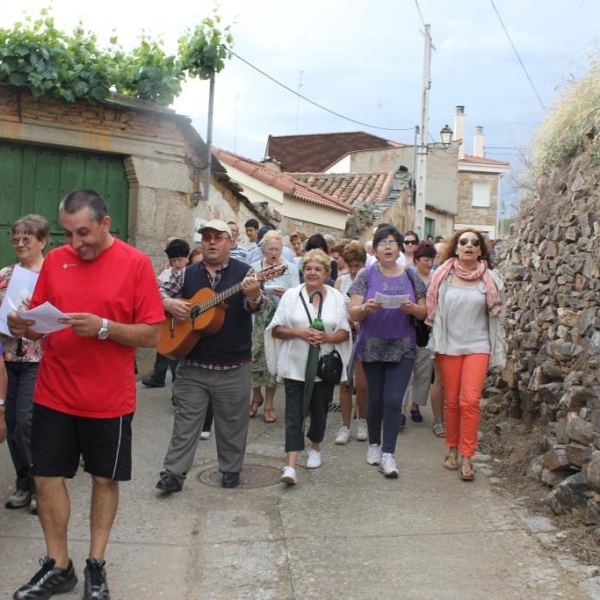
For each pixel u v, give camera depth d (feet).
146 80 27.73
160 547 14.15
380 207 66.69
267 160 63.93
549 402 19.36
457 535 14.73
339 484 17.93
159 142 29.19
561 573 12.91
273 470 19.06
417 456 20.44
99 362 11.68
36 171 26.71
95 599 11.62
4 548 13.78
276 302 24.02
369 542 14.42
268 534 14.85
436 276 18.58
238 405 17.24
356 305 18.95
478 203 118.42
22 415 15.05
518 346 23.50
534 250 24.52
